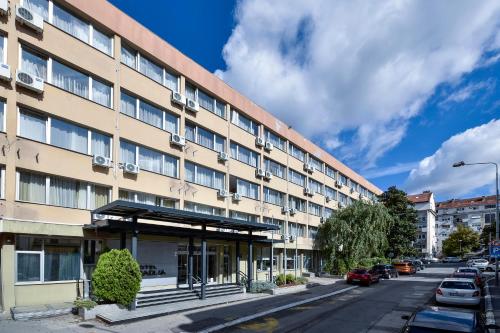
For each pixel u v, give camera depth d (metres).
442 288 18.83
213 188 27.27
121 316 13.98
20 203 15.36
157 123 22.92
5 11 15.13
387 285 30.83
